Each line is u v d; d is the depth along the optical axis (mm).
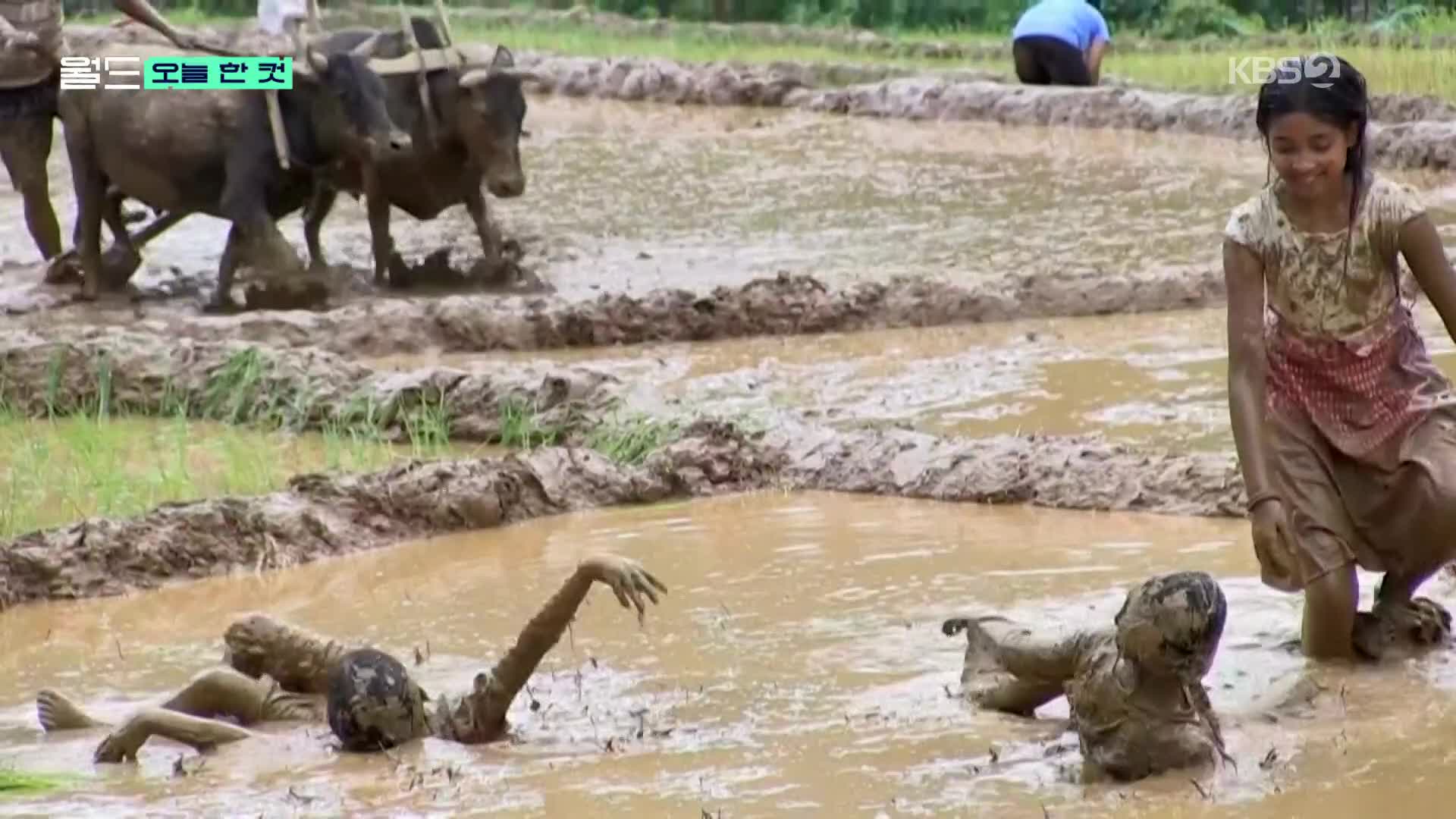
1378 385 17469
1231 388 17031
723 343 35125
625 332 35281
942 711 16594
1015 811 14156
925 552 21953
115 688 18641
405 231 47094
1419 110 57500
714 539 23047
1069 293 36438
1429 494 17172
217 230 47688
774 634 19094
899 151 58812
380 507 23953
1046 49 66812
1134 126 62094
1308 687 16484
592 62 76875
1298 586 16562
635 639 19172
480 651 19172
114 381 30609
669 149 60938
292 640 17484
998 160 56062
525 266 41969
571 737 16375
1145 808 14094
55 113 40250
